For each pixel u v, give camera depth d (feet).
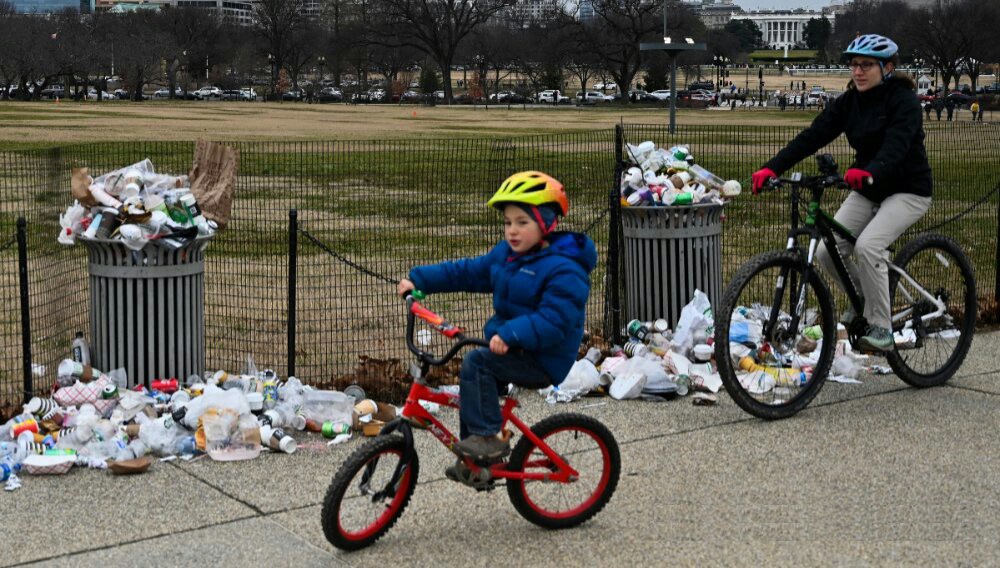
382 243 43.78
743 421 22.57
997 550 16.10
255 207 53.78
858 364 26.68
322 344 29.50
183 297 23.39
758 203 55.36
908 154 23.72
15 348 27.99
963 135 45.11
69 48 360.48
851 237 24.39
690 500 18.19
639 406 23.72
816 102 325.01
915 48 336.70
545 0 375.04
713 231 27.96
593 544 16.46
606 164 46.57
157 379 23.29
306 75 532.73
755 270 22.41
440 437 16.14
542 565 15.71
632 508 17.87
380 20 380.58
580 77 409.08
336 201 54.54
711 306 28.04
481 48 399.24
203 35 433.07
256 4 437.99
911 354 25.52
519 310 15.93
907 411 23.26
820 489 18.61
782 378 23.34
